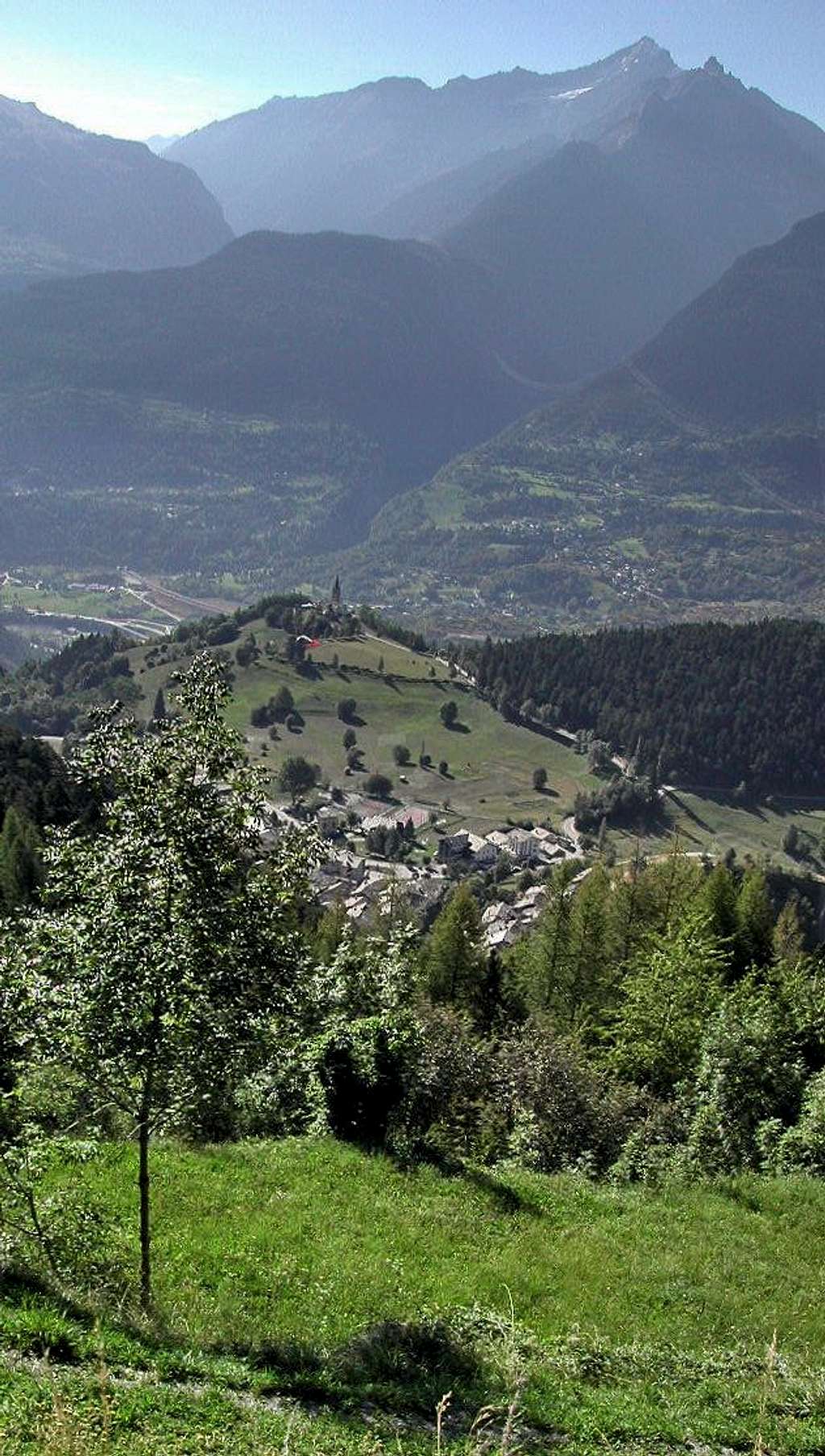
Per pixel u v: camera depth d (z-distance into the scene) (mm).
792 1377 14453
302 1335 13961
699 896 63125
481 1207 22469
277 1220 19781
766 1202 25000
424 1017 33469
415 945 30078
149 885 13500
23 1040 13469
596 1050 45062
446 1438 11344
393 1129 26219
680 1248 21188
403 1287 17250
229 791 14414
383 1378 12688
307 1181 22453
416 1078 27453
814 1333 17391
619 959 64750
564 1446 11703
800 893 130500
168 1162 22297
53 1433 8945
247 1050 13945
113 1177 20906
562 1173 26719
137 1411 10188
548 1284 18219
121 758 14289
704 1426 12461
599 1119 29891
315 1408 11508
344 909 103875
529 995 65875
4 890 68062
